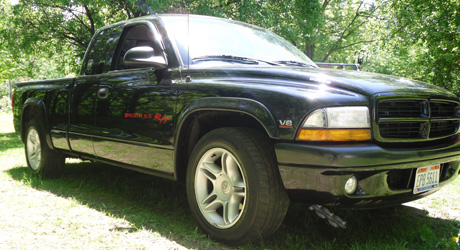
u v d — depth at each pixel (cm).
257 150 239
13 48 1567
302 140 224
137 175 473
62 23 1516
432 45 1712
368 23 2339
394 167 229
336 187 218
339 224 277
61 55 1812
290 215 314
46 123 436
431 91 260
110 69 373
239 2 1259
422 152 240
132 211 328
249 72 270
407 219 315
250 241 245
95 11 1452
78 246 245
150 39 353
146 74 321
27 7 1452
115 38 382
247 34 364
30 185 417
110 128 348
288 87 242
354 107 226
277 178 238
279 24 1438
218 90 263
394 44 2166
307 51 2302
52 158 445
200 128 292
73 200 356
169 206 343
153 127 302
